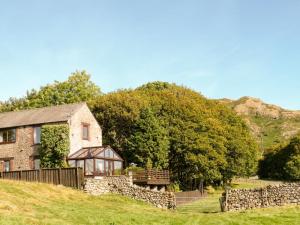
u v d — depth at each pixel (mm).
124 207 33875
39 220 23766
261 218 29766
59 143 49500
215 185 85875
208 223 27984
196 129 73062
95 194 40000
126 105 69250
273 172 127500
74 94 89062
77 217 26438
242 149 83375
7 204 26625
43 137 50312
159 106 72312
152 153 64250
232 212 34000
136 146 64312
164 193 39188
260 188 36312
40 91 93062
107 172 49844
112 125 69188
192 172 70125
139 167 58906
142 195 40094
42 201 31312
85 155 48656
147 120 65125
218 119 86062
